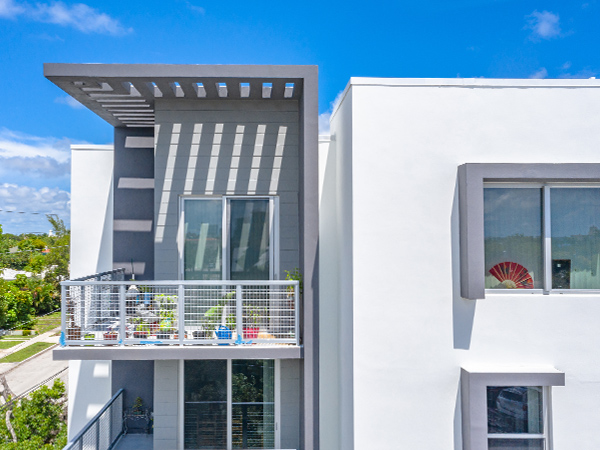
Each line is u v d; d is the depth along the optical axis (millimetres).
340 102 7324
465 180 6020
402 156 6230
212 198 8055
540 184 6223
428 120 6246
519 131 6242
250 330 6980
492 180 6125
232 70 6641
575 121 6266
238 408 8078
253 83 7066
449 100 6254
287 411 8055
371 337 6148
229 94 7676
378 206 6211
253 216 8086
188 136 7953
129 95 7621
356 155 6219
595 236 6219
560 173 6016
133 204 9648
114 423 9164
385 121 6242
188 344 6754
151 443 9156
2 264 47344
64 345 6617
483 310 6141
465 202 6012
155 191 7918
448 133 6242
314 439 6562
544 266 6176
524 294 6172
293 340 6766
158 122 7914
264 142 8039
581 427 5996
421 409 6121
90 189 9867
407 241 6199
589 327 6090
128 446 9023
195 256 7996
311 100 6738
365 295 6168
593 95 6285
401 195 6219
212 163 7977
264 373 8125
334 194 7938
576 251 6203
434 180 6227
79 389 9648
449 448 6090
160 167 7922
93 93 7500
